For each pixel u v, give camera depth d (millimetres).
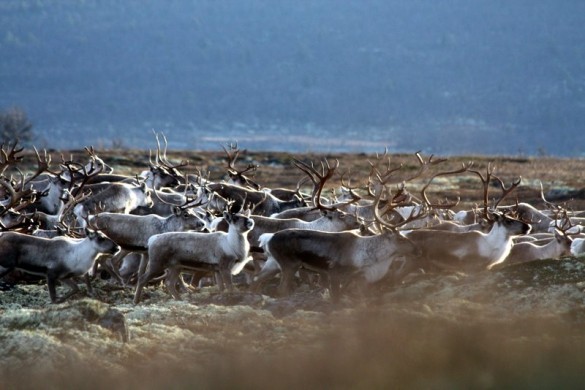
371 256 72750
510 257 81562
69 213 94312
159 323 63188
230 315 63594
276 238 73938
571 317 61000
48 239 74625
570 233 82688
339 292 73000
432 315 61156
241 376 51719
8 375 53906
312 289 78375
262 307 69062
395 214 91938
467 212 100750
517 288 66938
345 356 53656
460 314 62219
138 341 58812
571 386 46938
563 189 154125
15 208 87625
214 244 75125
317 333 59312
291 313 66688
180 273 78562
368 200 104812
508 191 84500
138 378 52812
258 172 190125
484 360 51375
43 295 77000
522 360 50844
